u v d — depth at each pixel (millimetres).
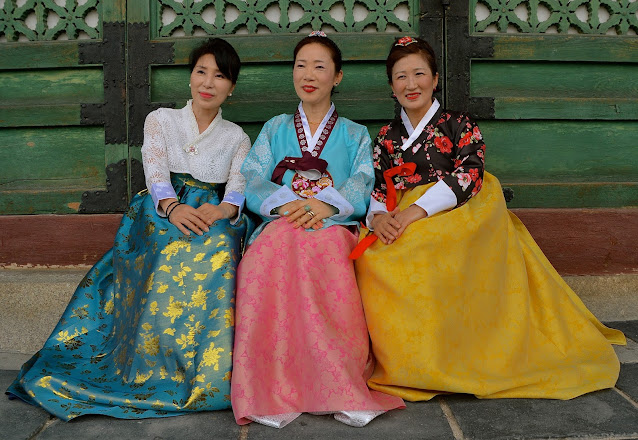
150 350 1638
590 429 1396
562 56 2512
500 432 1388
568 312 1927
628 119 2547
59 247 2439
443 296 1666
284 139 2035
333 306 1664
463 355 1688
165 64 2453
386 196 1987
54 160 2508
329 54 1979
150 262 1738
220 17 2482
